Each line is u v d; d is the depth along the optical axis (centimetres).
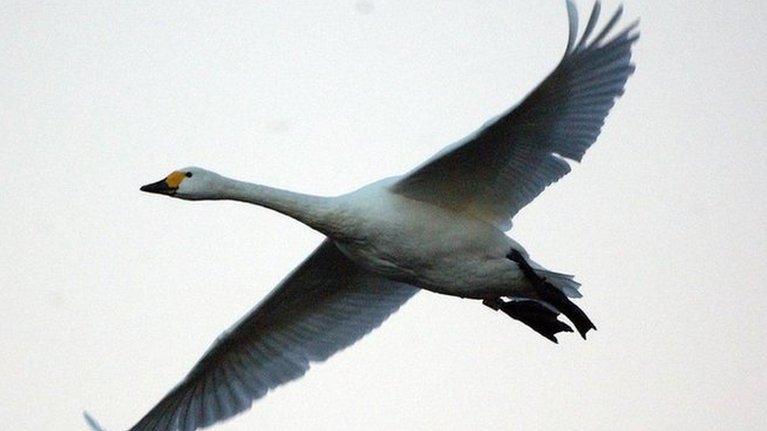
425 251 1507
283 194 1522
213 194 1556
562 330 1582
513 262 1516
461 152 1463
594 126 1472
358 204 1498
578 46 1405
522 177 1515
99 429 1453
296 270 1611
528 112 1459
